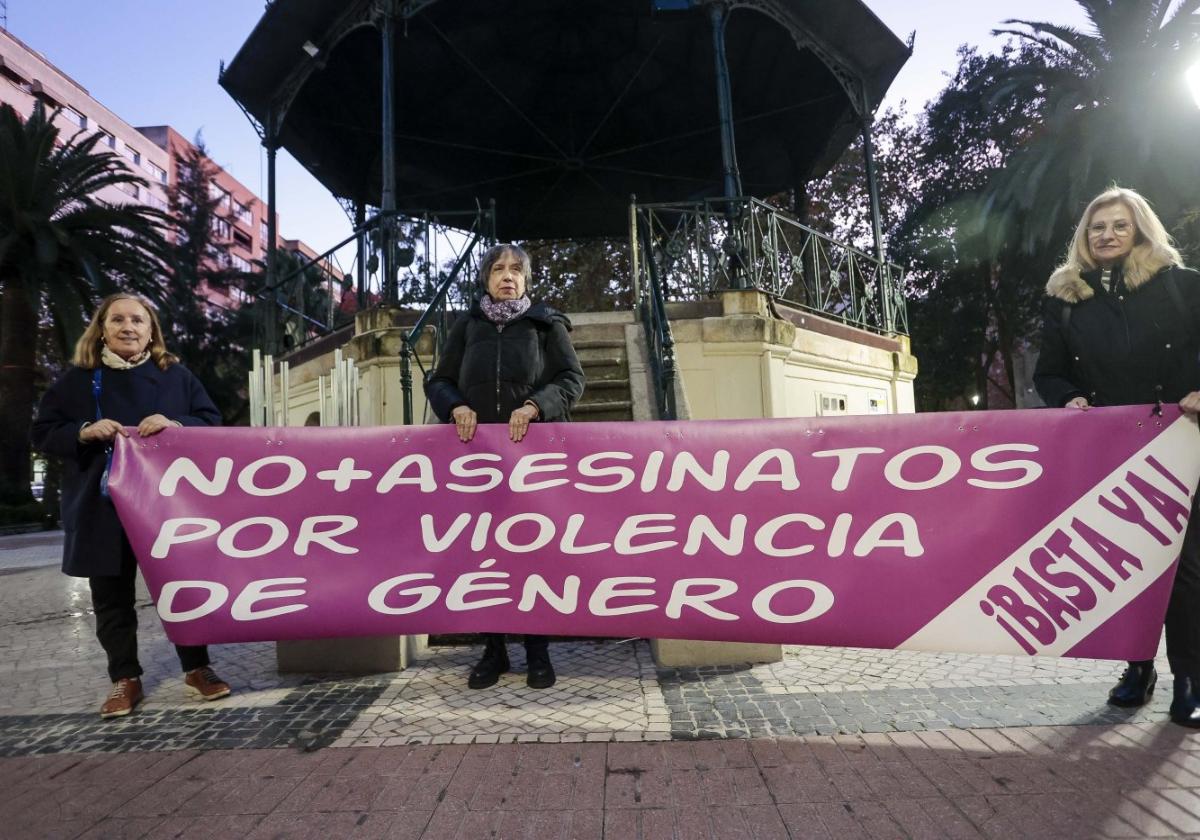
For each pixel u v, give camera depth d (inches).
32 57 1692.9
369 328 253.0
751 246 258.2
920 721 99.5
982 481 100.2
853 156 927.0
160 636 179.8
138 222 790.5
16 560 434.6
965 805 75.7
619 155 452.1
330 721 107.0
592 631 105.4
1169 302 98.7
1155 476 96.0
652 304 225.9
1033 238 633.0
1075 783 79.6
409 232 269.6
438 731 101.3
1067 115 607.5
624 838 71.3
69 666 152.4
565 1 334.3
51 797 84.4
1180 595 95.7
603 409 201.6
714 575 104.0
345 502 107.7
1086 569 96.8
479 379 116.3
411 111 403.9
